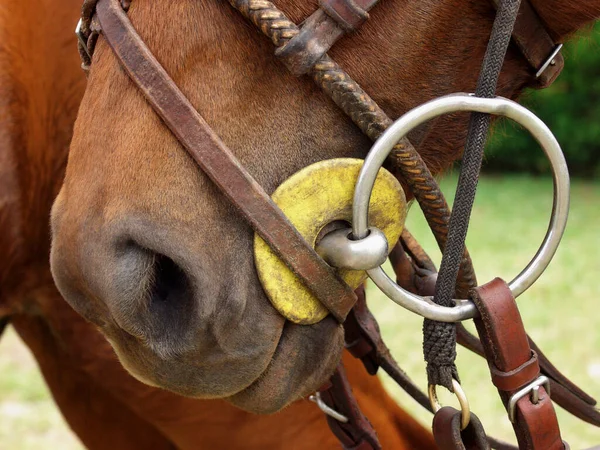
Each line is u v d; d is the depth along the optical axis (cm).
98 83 73
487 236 388
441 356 74
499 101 72
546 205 468
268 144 71
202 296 70
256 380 74
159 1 71
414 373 222
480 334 75
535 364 74
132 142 70
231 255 71
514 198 489
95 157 72
